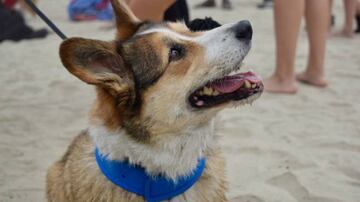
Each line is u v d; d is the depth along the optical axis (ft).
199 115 3.17
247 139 4.72
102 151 3.14
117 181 3.13
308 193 3.96
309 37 5.99
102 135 3.14
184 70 3.16
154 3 4.45
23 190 4.09
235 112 5.26
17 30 8.99
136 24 3.40
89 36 8.77
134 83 3.14
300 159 4.38
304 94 5.75
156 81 3.14
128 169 3.13
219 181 3.33
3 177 4.25
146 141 3.12
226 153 4.49
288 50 5.61
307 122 5.04
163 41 3.19
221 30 3.23
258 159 4.41
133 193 3.15
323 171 4.23
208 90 3.22
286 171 4.23
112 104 3.11
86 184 3.22
